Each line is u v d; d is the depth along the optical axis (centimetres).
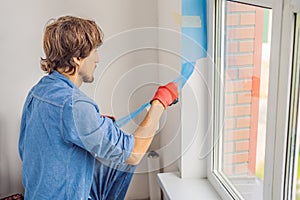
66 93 118
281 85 103
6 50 177
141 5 179
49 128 118
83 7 177
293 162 107
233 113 147
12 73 180
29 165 124
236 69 142
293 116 103
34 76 181
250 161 137
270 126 110
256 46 127
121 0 178
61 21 121
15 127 186
